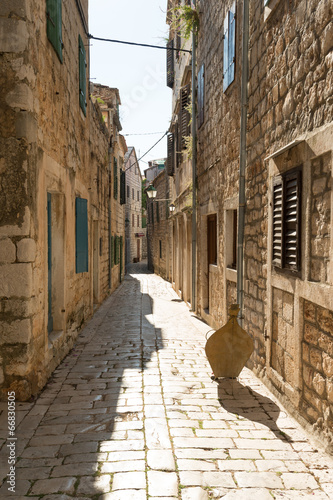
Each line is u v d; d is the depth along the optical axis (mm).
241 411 3934
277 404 4125
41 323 4590
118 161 18453
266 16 4578
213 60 7984
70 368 5332
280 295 4281
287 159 3982
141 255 43219
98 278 11469
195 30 9781
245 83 5523
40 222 4500
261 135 4945
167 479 2732
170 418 3729
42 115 4648
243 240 5762
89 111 8906
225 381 4828
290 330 3984
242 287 5785
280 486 2676
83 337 7234
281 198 4109
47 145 4902
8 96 4059
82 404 4047
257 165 5109
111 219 14891
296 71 3775
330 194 3096
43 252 4680
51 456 3031
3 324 4082
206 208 8922
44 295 4742
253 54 5262
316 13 3314
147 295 14281
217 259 7883
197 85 9969
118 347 6551
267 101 4680
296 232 3711
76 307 7188
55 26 5156
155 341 7035
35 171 4297
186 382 4770
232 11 6207
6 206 4078
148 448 3158
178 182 14828
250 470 2863
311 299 3377
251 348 4777
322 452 3123
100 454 3059
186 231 12367
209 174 8531
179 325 8680
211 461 2975
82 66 7613
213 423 3639
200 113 9461
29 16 4137
